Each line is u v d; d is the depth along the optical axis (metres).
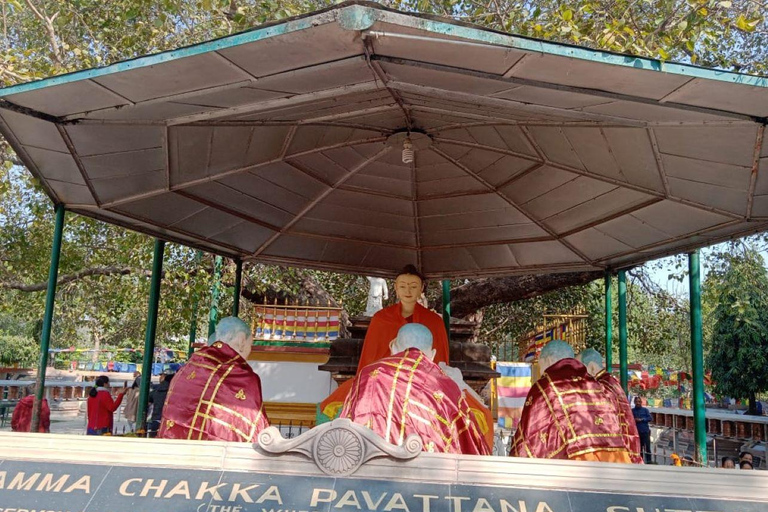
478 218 7.07
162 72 3.39
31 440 3.05
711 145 4.08
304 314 11.82
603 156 5.01
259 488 2.80
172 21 9.71
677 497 2.77
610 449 4.22
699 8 6.39
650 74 3.10
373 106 4.68
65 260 12.30
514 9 8.38
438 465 2.85
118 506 2.75
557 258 7.53
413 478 2.83
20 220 12.30
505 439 12.59
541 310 16.00
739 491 2.79
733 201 4.93
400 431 3.50
